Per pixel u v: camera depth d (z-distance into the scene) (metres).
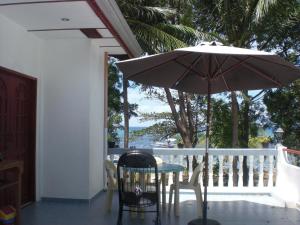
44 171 6.12
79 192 6.07
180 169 5.06
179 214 5.48
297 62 14.41
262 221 5.25
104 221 5.11
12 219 4.23
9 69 5.07
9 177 5.06
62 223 4.99
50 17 4.92
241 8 11.63
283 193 6.55
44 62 6.12
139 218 5.25
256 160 7.33
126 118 13.95
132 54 7.03
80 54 6.09
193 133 15.69
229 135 14.93
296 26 13.71
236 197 6.74
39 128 6.05
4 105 5.13
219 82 5.29
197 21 13.22
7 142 5.21
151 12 11.04
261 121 15.33
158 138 16.95
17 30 5.28
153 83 5.06
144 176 4.84
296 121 14.19
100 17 4.77
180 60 4.61
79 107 6.08
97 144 6.62
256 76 4.97
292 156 10.48
